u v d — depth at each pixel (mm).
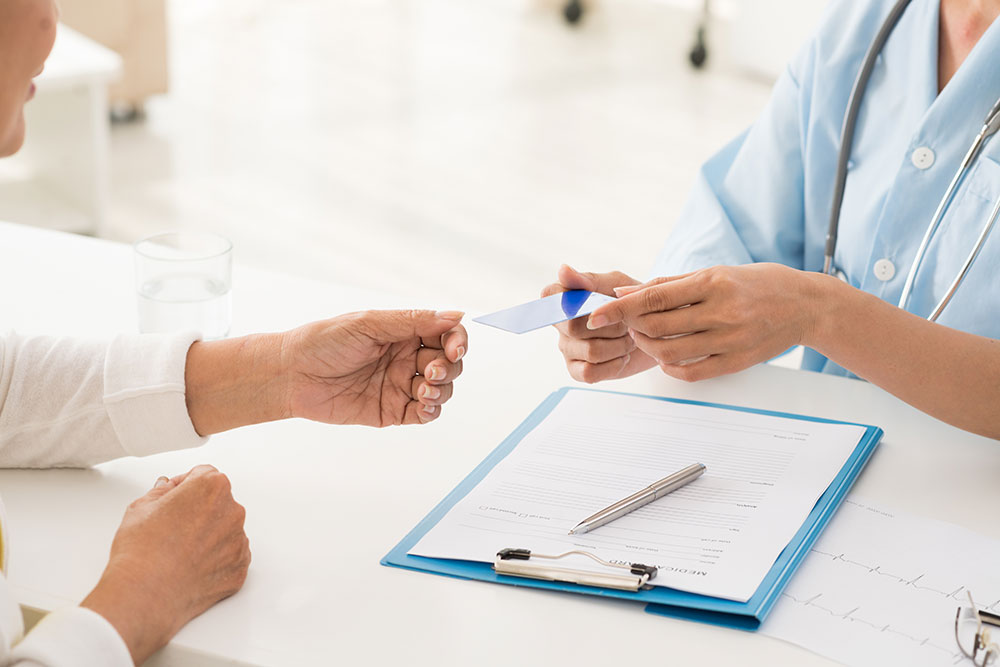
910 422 1060
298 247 3234
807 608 792
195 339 992
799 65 1354
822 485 931
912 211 1214
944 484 957
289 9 5500
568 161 3898
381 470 972
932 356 995
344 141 4000
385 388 988
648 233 3418
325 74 4664
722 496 917
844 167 1290
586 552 830
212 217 3381
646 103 4449
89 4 3736
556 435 1020
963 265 1125
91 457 961
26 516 894
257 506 915
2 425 954
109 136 3930
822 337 999
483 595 811
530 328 941
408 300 1295
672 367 1019
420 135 4074
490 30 5328
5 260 1352
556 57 4973
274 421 1033
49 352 978
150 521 797
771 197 1373
